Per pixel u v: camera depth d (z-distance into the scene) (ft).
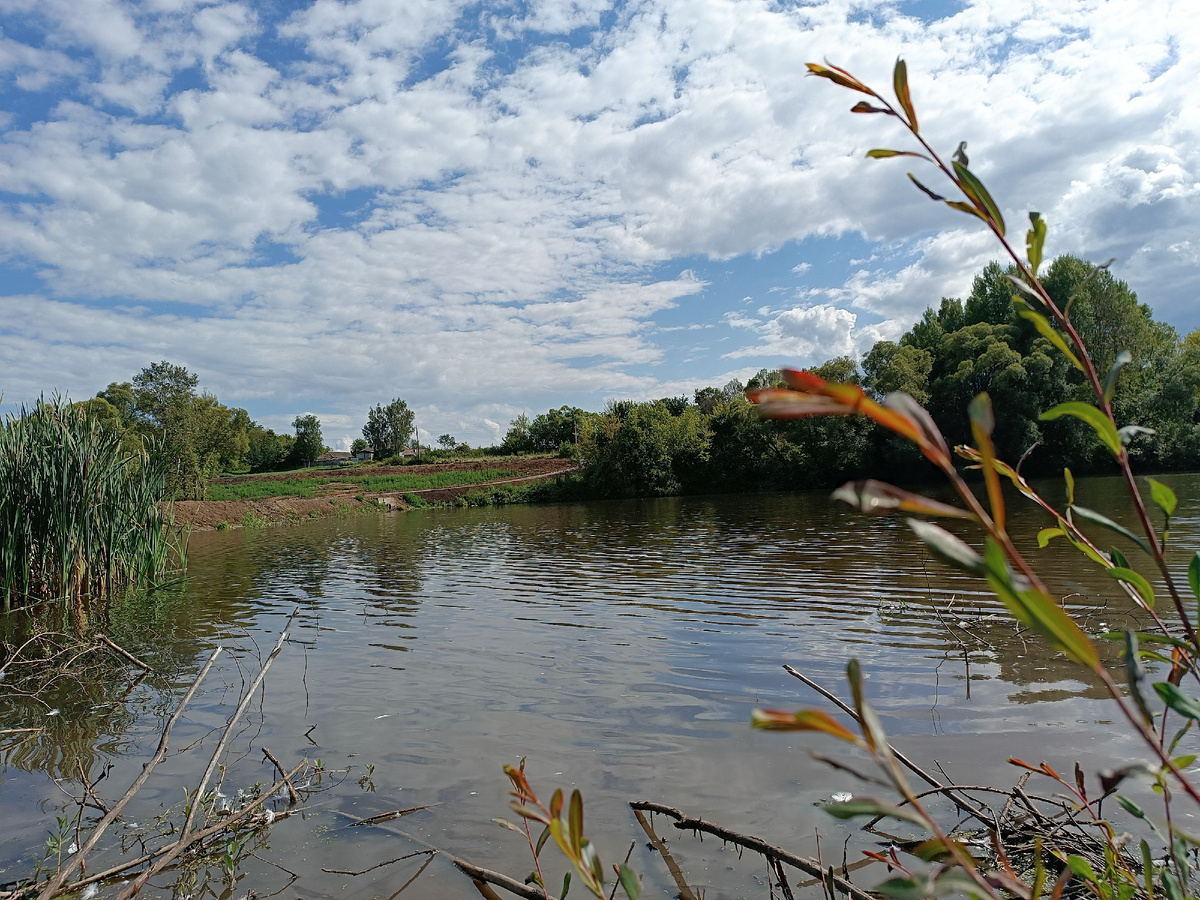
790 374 2.34
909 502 2.35
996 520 2.26
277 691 22.11
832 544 49.98
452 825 13.50
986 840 11.40
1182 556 35.83
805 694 19.67
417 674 23.34
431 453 262.47
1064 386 118.42
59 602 37.37
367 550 63.57
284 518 113.60
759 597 32.89
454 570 47.78
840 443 130.00
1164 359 129.18
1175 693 3.62
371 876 11.93
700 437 138.72
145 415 130.93
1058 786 13.46
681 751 16.28
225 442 156.97
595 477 134.82
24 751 18.11
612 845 12.41
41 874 12.51
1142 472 119.65
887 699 18.80
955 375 126.62
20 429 37.78
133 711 20.84
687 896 10.82
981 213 3.72
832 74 3.76
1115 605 26.58
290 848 12.91
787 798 13.82
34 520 37.45
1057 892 3.65
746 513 81.41
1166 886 4.69
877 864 11.38
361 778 15.65
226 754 17.44
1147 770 3.12
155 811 14.74
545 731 17.85
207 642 28.94
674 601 33.04
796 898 10.61
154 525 44.62
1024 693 18.67
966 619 26.84
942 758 15.06
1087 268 134.31
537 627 29.35
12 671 24.89
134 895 11.35
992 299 150.71
